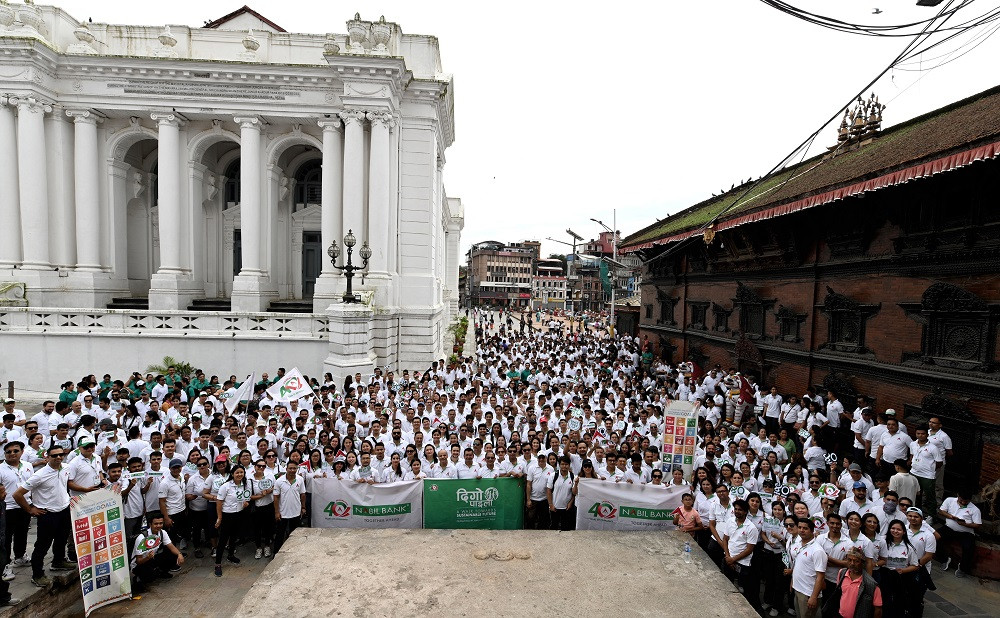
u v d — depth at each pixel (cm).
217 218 3081
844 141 2081
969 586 927
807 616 763
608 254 9944
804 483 1056
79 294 2602
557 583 646
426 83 2653
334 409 1517
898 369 1299
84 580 771
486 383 2130
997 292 1063
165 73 2536
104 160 2738
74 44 2545
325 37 2673
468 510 1033
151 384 1811
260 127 2642
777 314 1834
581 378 2203
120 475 873
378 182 2505
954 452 1149
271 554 998
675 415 1121
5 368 2219
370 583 635
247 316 2308
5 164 2450
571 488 1026
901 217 1301
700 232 2048
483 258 11800
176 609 836
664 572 682
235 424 1195
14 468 820
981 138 938
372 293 2386
